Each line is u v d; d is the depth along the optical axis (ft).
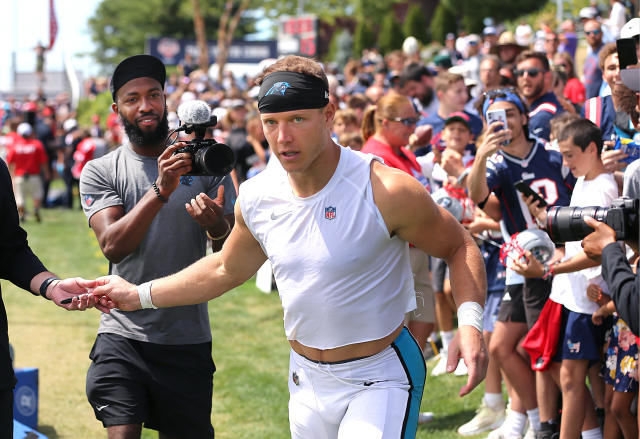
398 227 9.68
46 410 20.95
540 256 14.90
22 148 54.75
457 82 23.48
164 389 13.01
